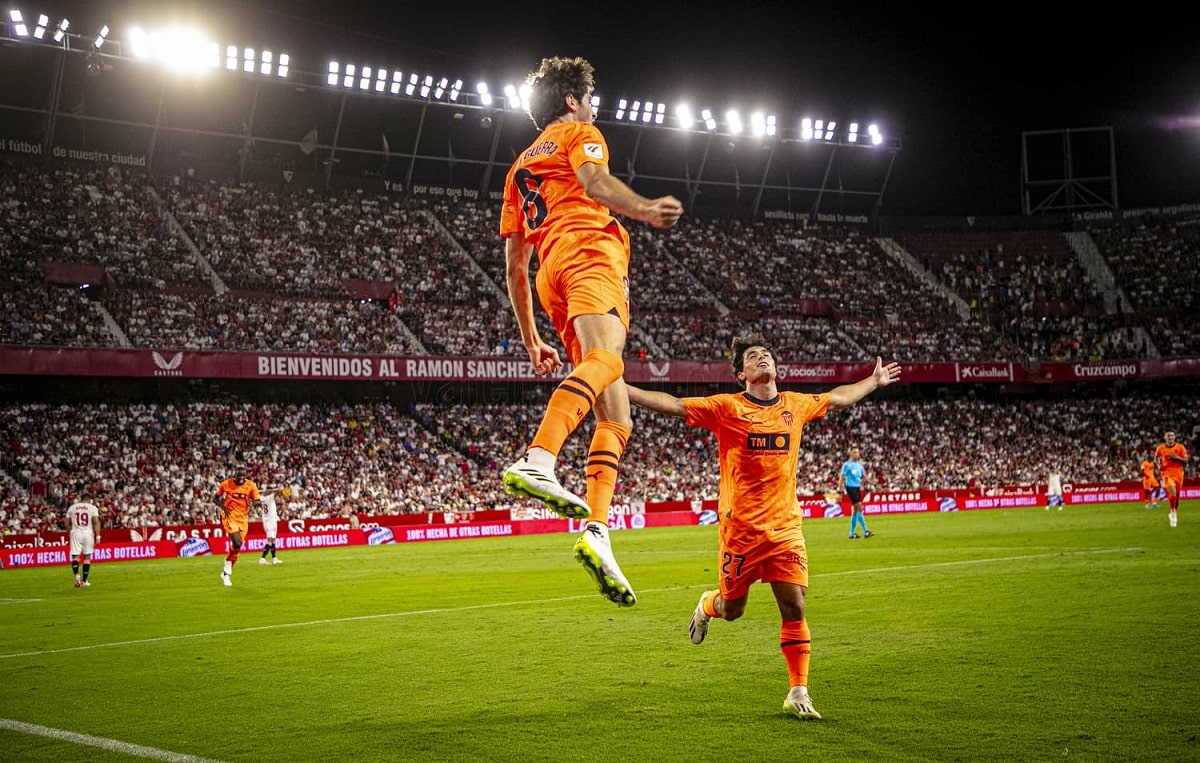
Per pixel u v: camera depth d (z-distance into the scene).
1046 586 13.25
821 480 45.69
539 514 40.09
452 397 46.16
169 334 39.72
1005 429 51.25
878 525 33.47
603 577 4.58
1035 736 5.88
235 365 38.88
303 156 51.12
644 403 6.64
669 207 4.35
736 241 57.75
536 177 5.05
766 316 52.78
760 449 6.73
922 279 58.38
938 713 6.52
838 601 12.74
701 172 57.84
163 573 24.03
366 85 48.53
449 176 54.41
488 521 38.78
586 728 6.48
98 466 36.28
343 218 49.72
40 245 40.88
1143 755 5.43
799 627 6.71
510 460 43.47
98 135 46.16
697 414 6.77
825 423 49.31
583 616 12.43
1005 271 58.84
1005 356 52.41
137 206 44.94
